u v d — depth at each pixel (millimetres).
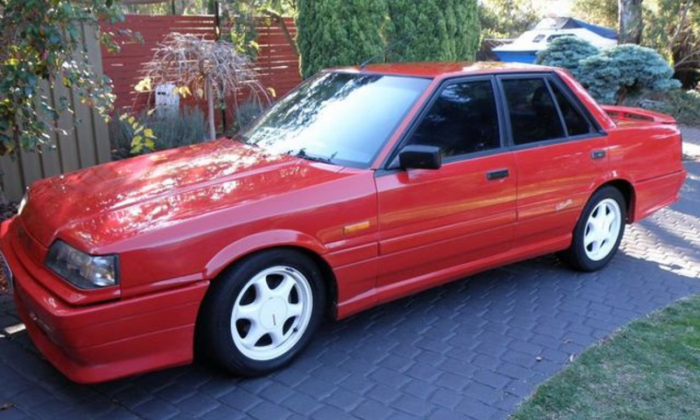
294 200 3424
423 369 3668
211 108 7156
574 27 19656
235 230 3221
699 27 16672
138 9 14852
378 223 3736
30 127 4965
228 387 3451
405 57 8422
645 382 3496
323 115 4367
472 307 4535
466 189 4105
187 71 7082
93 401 3289
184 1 14961
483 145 4273
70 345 2895
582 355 3811
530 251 4703
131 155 7820
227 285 3258
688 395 3371
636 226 6699
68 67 5047
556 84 4785
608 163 4988
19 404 3242
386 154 3820
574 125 4848
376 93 4309
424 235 3953
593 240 5152
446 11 8445
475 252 4332
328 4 8172
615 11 20688
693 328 4195
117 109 8609
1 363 3623
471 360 3773
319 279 3650
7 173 6504
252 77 8711
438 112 4102
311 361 3744
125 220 3145
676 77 18500
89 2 5004
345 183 3615
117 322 2945
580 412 3209
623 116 6215
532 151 4473
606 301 4672
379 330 4156
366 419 3180
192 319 3158
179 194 3434
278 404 3303
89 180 3816
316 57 8531
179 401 3309
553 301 4656
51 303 2926
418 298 4680
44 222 3350
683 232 6508
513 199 4387
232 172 3764
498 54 19266
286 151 4172
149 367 3094
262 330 3486
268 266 3395
